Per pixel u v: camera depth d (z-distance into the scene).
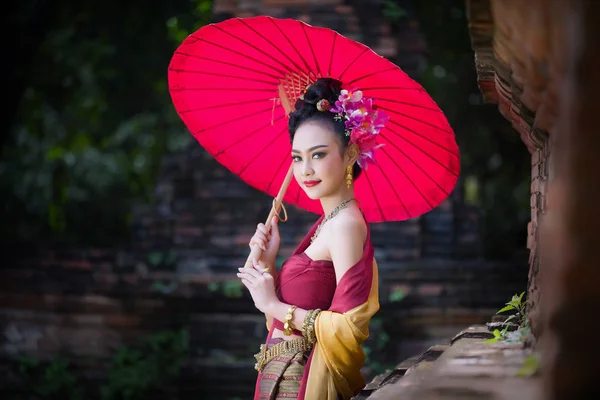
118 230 12.67
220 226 7.54
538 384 1.97
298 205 3.64
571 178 1.63
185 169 7.75
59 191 12.32
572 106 1.62
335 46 3.02
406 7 7.77
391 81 3.07
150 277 7.27
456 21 10.46
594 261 1.61
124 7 10.55
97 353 7.30
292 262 3.15
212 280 7.09
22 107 11.72
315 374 2.95
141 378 7.07
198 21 10.03
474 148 10.73
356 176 3.24
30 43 9.02
